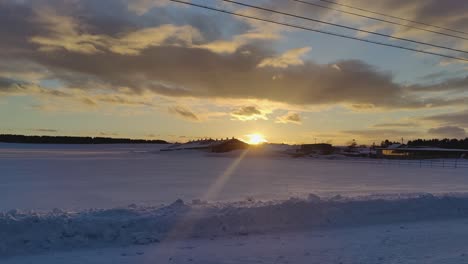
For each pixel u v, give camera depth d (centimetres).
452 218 1092
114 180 2902
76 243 758
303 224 947
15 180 2847
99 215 891
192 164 5922
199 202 1095
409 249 747
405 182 2917
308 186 2509
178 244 776
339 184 2691
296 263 653
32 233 759
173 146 17412
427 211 1109
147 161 6756
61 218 817
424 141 11731
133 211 930
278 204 998
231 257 686
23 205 1577
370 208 1065
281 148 13000
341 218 996
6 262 660
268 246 763
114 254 706
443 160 8381
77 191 2136
